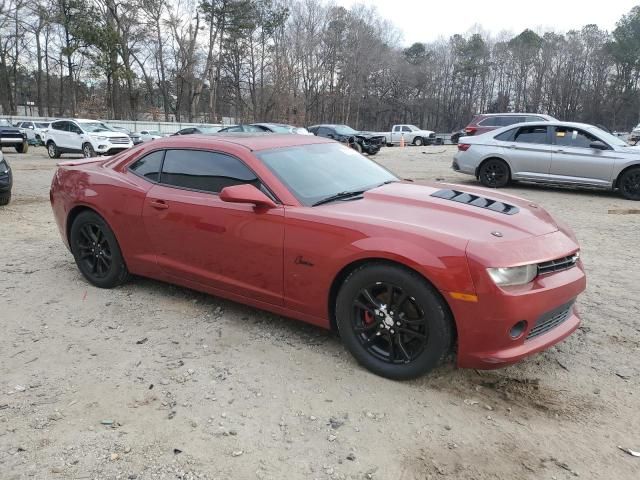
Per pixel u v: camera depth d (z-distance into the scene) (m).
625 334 3.92
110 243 4.65
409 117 87.06
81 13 45.91
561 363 3.50
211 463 2.53
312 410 2.96
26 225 7.63
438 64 85.69
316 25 63.88
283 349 3.67
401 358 3.21
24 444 2.67
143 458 2.56
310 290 3.47
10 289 4.84
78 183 4.83
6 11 44.88
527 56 83.12
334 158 4.30
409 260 2.98
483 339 2.91
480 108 87.12
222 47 58.59
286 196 3.61
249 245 3.68
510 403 3.06
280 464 2.52
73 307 4.43
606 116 80.62
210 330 3.98
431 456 2.59
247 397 3.08
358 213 3.37
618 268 5.54
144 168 4.46
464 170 11.81
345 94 71.06
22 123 35.44
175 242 4.15
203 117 63.00
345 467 2.51
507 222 3.25
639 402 3.06
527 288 2.94
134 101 52.88
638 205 9.41
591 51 80.62
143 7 50.25
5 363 3.49
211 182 3.99
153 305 4.46
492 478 2.44
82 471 2.47
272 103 60.03
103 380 3.28
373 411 2.96
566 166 10.52
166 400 3.05
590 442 2.70
